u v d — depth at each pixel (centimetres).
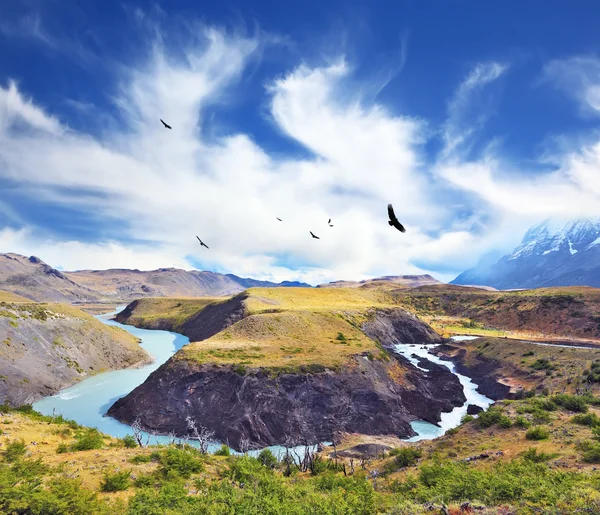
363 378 6656
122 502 1755
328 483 2436
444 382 8044
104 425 5775
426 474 2455
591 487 1582
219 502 1738
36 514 1441
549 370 7688
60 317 9450
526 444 2891
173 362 6644
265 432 5388
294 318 9888
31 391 6812
